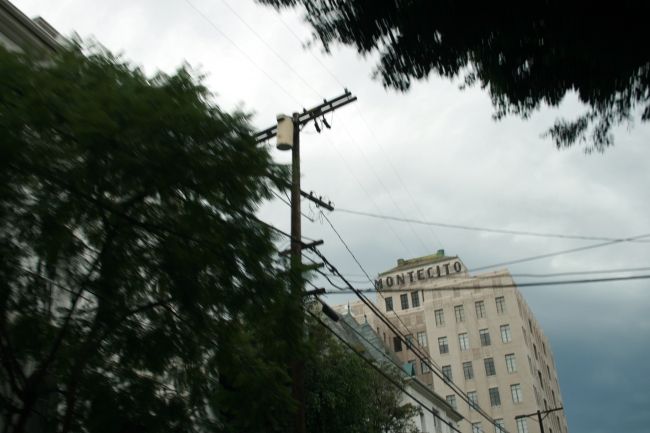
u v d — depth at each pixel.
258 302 10.87
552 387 81.94
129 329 10.56
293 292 11.43
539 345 81.06
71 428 9.70
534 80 7.97
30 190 9.36
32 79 9.55
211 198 10.12
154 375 10.80
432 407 40.38
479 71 8.16
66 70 10.09
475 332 71.81
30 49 10.73
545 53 7.56
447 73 8.19
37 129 9.03
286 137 15.84
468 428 66.62
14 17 15.30
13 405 9.75
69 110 9.03
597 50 7.14
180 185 9.96
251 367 11.45
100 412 9.83
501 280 73.88
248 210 10.82
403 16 7.60
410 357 74.19
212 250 10.41
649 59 7.08
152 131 9.45
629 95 7.70
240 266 10.74
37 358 9.92
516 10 7.14
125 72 10.61
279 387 11.48
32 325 9.81
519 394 66.56
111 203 9.88
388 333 77.31
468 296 74.31
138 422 10.01
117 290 10.33
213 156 10.13
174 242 10.36
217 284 10.66
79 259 10.29
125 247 10.51
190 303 10.36
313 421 21.11
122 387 10.45
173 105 10.05
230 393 11.27
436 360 71.94
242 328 11.56
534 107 8.30
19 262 9.75
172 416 10.30
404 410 27.17
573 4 6.84
